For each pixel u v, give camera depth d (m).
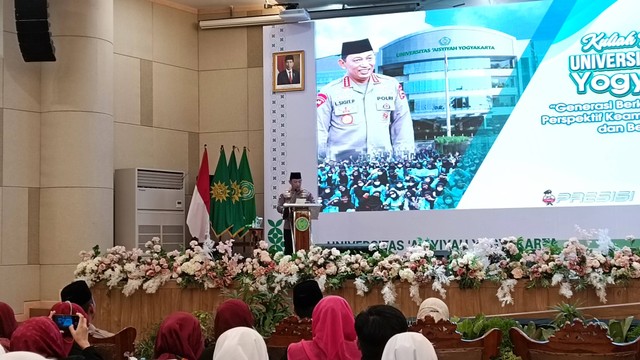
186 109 12.72
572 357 3.89
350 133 12.05
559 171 11.44
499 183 11.60
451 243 11.62
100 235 10.44
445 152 11.77
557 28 11.59
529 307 7.45
